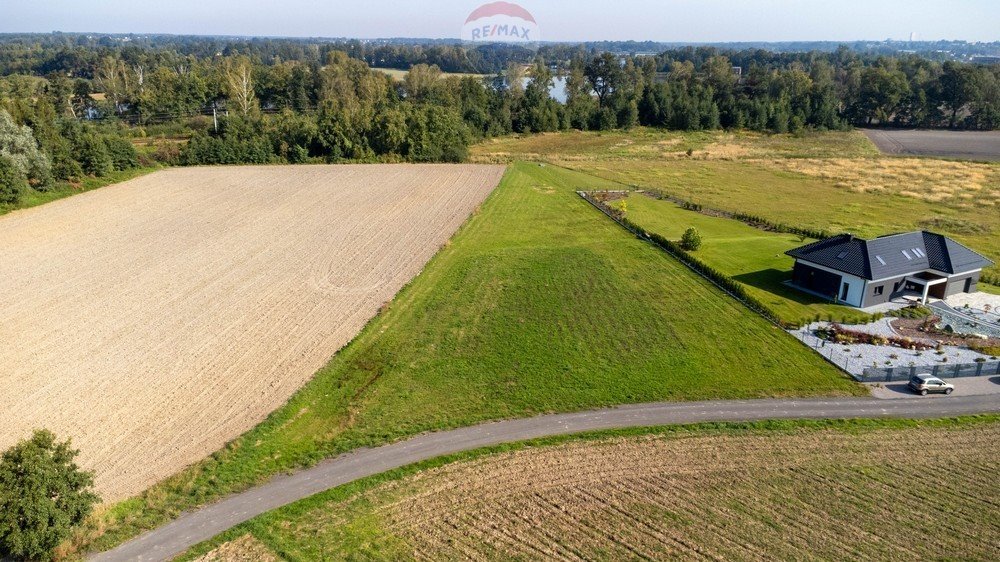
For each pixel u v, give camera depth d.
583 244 65.00
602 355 42.09
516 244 64.94
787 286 54.06
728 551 25.64
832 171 104.38
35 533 24.28
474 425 34.56
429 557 25.38
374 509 28.27
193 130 131.75
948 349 42.84
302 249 63.34
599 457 31.81
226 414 35.28
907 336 44.75
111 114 148.88
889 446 32.84
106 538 26.55
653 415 35.44
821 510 28.06
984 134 151.62
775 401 36.88
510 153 126.31
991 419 35.19
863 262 49.59
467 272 56.94
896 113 171.62
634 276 56.16
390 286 53.75
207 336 44.44
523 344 43.59
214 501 28.81
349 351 42.28
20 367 39.97
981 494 29.23
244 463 31.25
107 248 63.28
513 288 53.34
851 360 41.38
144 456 31.67
